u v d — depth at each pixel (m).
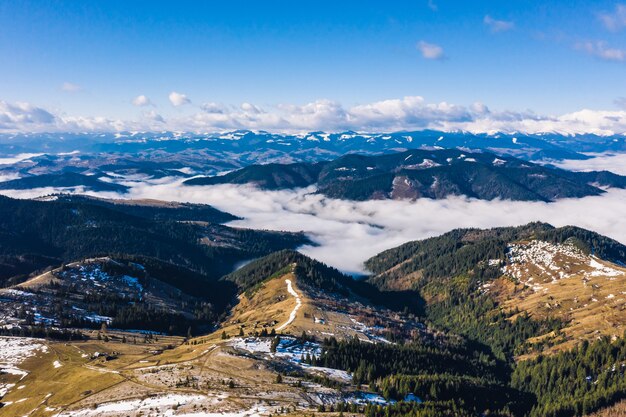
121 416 169.00
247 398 179.12
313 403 183.00
